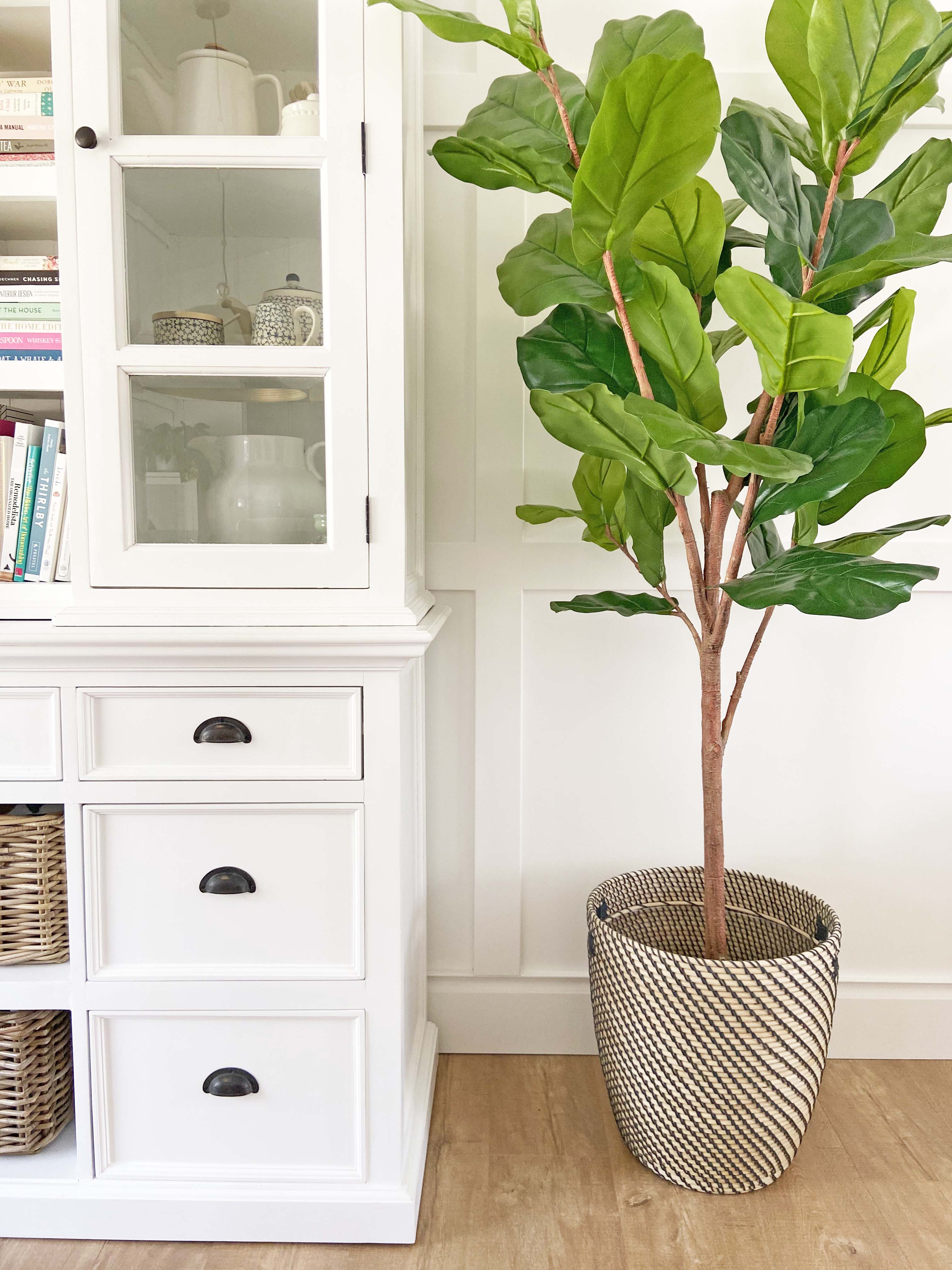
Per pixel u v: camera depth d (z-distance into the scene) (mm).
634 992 1128
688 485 1036
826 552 963
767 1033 1080
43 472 1170
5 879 1157
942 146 1114
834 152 1011
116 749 1087
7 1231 1114
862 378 1037
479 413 1460
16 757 1089
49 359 1186
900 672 1503
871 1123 1345
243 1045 1115
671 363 1058
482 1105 1385
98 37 1043
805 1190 1191
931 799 1524
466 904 1545
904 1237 1110
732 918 1379
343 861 1097
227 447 1107
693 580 1144
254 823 1093
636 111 834
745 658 1448
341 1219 1103
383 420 1088
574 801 1526
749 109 1183
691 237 1042
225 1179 1117
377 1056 1107
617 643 1501
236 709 1080
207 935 1104
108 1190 1116
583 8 1397
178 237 1081
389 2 963
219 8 1066
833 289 958
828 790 1526
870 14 906
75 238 1064
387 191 1062
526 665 1507
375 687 1073
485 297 1445
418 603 1193
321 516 1110
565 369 1158
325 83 1049
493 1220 1138
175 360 1079
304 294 1084
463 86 1408
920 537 1474
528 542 1478
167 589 1106
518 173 1068
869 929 1544
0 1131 1172
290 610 1096
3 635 1035
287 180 1076
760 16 1395
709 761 1165
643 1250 1087
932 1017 1533
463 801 1529
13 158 1175
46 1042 1196
